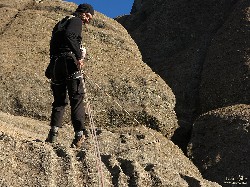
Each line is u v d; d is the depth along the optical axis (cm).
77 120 645
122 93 1284
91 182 597
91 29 1523
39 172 582
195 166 1130
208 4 1995
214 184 752
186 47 1866
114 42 1521
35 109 1192
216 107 1459
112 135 1035
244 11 1728
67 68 627
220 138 1212
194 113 1504
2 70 1246
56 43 635
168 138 1296
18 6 1638
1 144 593
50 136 651
